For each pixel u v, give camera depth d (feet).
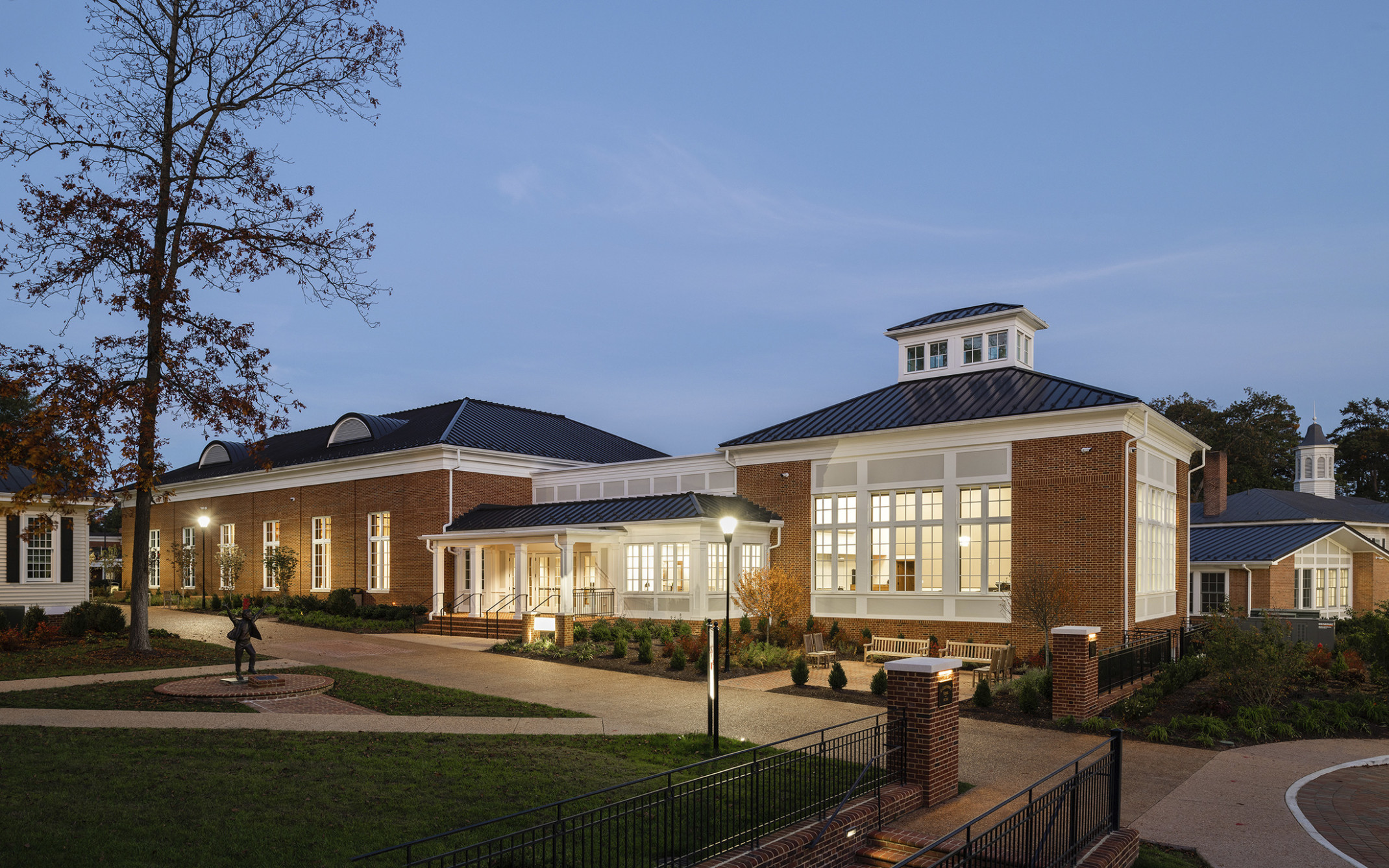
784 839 31.68
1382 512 152.76
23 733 42.70
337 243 79.77
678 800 36.11
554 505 110.32
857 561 91.91
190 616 114.52
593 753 43.21
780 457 99.04
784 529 97.96
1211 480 135.85
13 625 90.48
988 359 98.99
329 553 128.36
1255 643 60.13
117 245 71.67
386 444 123.54
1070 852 31.58
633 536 96.99
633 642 86.79
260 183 78.02
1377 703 59.26
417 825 30.81
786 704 59.26
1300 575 120.78
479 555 107.76
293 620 110.63
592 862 28.43
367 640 92.17
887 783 38.73
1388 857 33.09
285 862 27.07
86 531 105.50
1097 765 34.96
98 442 71.05
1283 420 200.95
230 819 30.27
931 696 38.50
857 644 89.20
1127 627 76.07
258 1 76.43
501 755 41.37
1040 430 81.41
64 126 72.69
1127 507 77.87
